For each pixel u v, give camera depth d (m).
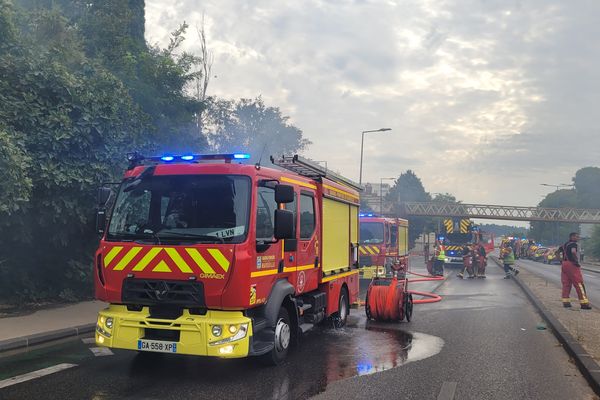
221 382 6.08
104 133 11.12
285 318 7.18
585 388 6.11
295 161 7.83
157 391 5.71
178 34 17.53
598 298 15.11
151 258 6.11
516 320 11.12
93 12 16.84
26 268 11.53
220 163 6.49
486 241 51.06
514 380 6.39
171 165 6.61
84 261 12.17
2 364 6.79
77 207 10.70
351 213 10.68
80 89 10.94
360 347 8.15
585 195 102.44
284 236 6.34
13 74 10.23
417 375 6.53
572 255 12.49
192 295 5.94
